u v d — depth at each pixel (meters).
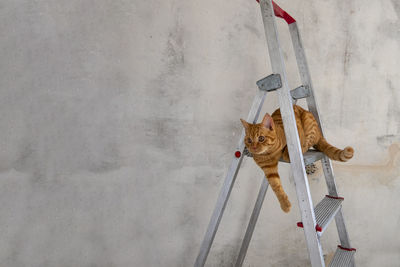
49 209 1.61
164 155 1.74
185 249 1.78
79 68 1.64
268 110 1.85
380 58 1.99
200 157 1.79
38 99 1.60
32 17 1.59
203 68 1.78
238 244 1.85
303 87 1.49
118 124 1.68
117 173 1.69
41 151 1.60
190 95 1.76
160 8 1.72
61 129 1.62
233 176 1.33
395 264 2.02
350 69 1.95
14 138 1.57
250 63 1.84
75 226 1.64
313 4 1.90
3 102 1.56
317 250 1.08
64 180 1.63
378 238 2.02
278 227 1.90
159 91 1.73
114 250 1.69
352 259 1.48
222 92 1.80
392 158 2.02
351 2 1.95
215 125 1.80
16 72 1.57
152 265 1.74
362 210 1.99
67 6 1.62
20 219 1.58
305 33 1.89
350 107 1.95
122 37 1.68
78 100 1.64
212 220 1.36
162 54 1.73
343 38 1.94
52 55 1.61
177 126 1.75
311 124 1.34
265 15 1.16
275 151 1.19
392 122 2.02
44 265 1.61
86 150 1.65
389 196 2.02
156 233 1.74
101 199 1.67
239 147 1.30
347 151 1.23
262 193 1.69
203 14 1.77
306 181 1.10
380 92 1.99
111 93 1.67
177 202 1.76
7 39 1.56
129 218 1.71
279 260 1.91
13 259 1.58
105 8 1.66
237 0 1.82
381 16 1.99
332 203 1.41
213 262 1.82
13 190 1.57
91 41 1.65
